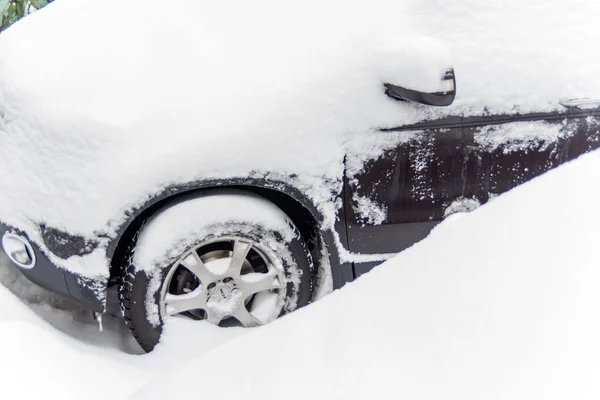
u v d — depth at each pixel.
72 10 2.90
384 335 1.16
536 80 2.54
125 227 2.29
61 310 2.74
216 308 2.52
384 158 2.48
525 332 1.00
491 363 0.99
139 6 2.81
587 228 1.13
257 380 1.22
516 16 2.60
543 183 1.30
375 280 1.33
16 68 2.58
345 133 2.43
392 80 2.40
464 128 2.51
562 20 2.64
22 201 2.36
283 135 2.36
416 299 1.20
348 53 2.46
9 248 2.44
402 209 2.56
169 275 2.41
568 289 1.03
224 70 2.44
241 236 2.46
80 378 2.04
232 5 2.71
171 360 2.37
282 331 1.33
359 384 1.08
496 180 2.59
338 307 1.31
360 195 2.50
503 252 1.18
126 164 2.25
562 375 0.91
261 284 2.54
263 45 2.53
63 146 2.29
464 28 2.56
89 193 2.25
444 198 2.57
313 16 2.59
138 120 2.29
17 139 2.41
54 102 2.36
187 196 2.39
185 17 2.69
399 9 2.57
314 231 2.66
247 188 2.49
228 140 2.31
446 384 1.00
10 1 4.39
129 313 2.42
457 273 1.20
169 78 2.41
